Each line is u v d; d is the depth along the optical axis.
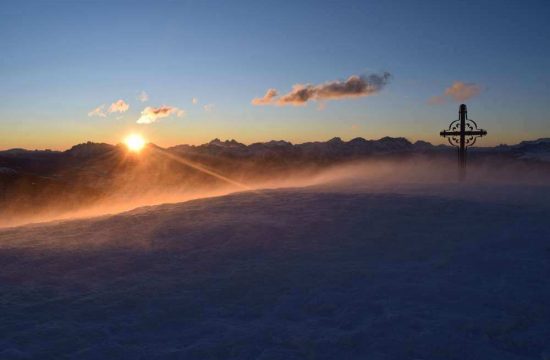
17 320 7.44
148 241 11.81
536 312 7.38
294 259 10.14
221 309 7.85
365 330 6.85
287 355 6.26
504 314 7.32
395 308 7.58
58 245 11.70
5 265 10.15
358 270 9.34
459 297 8.00
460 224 12.42
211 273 9.47
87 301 8.17
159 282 9.02
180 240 11.74
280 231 12.18
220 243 11.41
